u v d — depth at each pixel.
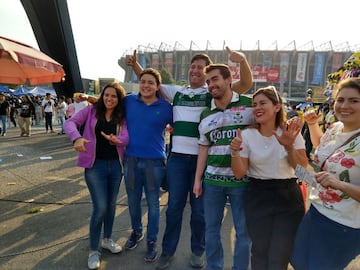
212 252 2.50
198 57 2.81
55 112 20.20
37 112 18.66
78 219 3.94
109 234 3.11
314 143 2.49
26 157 8.10
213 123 2.45
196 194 2.61
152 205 2.95
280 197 2.15
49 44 12.64
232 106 2.43
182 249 3.26
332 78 6.37
